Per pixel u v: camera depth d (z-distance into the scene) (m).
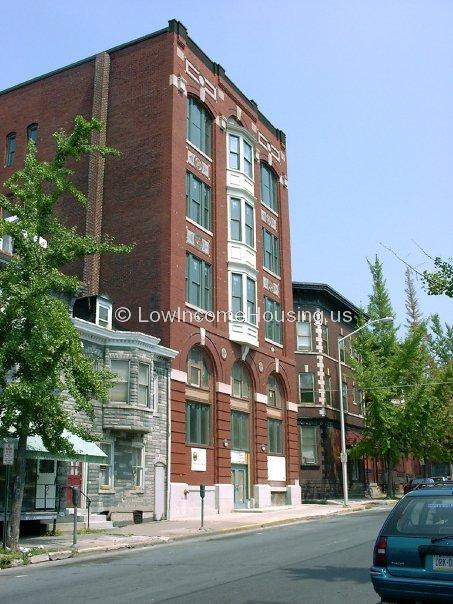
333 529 23.56
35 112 38.62
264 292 39.47
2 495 21.14
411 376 49.22
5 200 19.23
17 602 10.33
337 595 10.28
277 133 44.44
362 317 49.94
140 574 13.15
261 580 11.88
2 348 17.81
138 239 32.44
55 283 18.50
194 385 32.16
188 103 35.16
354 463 52.00
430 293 15.92
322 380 47.75
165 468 28.83
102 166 34.44
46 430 18.19
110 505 25.73
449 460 53.03
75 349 18.22
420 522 8.08
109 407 26.22
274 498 37.91
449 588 7.50
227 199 37.19
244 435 36.12
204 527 24.45
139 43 35.34
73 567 14.95
